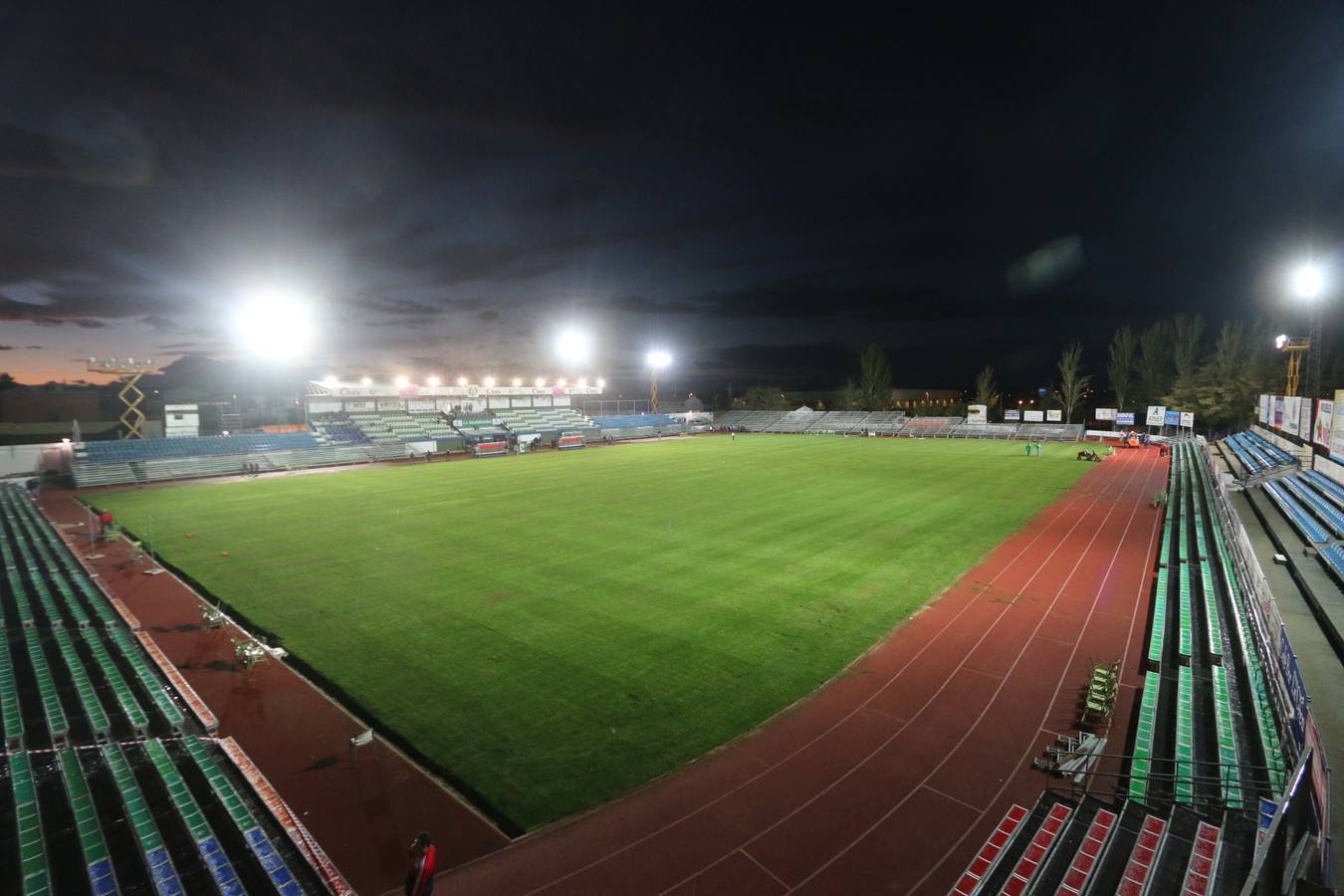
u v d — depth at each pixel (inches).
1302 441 1359.5
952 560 888.3
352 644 619.8
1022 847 344.8
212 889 316.2
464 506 1293.1
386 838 361.4
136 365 2112.5
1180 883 303.9
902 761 429.1
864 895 314.2
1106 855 331.9
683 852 345.7
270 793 400.8
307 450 2047.2
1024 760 429.7
